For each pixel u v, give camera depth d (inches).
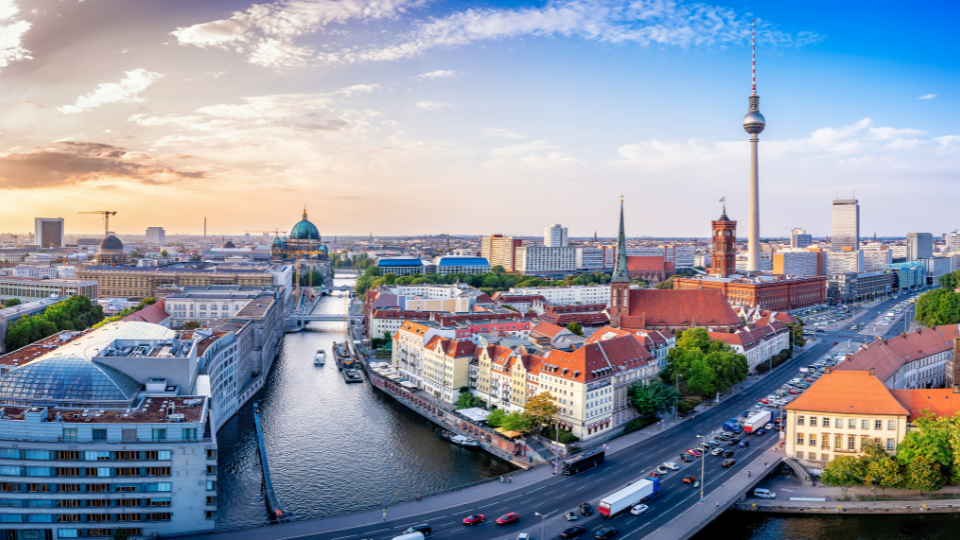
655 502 5679.1
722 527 5575.8
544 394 7554.1
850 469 5989.2
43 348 7795.3
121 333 7150.6
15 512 4985.2
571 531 5073.8
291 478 6668.3
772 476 6427.2
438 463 7126.0
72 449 4997.5
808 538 5354.3
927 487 5777.6
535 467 6555.1
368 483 6555.1
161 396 5861.2
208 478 5142.7
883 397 6402.6
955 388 6510.8
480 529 5211.6
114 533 5064.0
